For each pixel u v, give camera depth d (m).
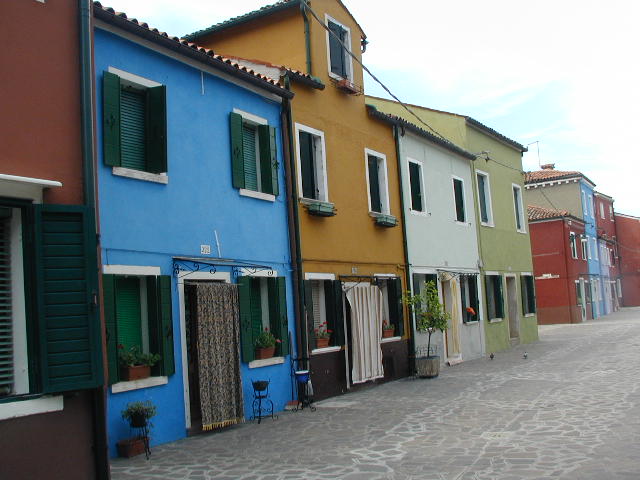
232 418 10.61
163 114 9.84
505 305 24.86
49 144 6.83
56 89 6.97
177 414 9.82
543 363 18.41
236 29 15.70
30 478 6.27
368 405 12.45
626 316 44.12
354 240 15.30
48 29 6.99
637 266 56.34
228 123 11.72
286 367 12.48
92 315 6.69
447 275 19.84
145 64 10.02
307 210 13.55
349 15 16.12
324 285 14.27
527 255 28.11
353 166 15.65
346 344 14.41
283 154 13.21
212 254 10.91
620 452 7.59
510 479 6.74
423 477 7.03
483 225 23.53
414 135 18.94
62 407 6.56
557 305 39.66
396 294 16.83
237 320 10.99
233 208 11.56
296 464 7.93
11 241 6.52
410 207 18.22
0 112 6.49
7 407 6.14
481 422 10.05
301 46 14.63
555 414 10.34
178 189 10.37
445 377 16.44
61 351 6.51
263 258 12.23
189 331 10.77
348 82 15.18
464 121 22.69
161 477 7.54
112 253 9.04
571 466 7.09
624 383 13.35
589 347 22.69
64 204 6.78
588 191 47.38
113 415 8.71
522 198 28.44
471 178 23.08
